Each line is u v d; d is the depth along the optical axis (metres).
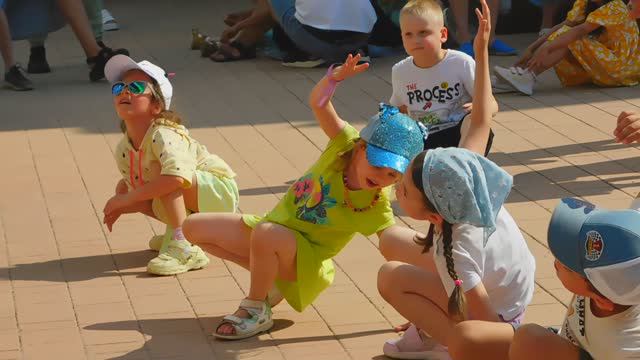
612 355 4.79
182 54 14.68
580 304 4.97
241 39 14.21
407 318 6.01
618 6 12.50
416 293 5.94
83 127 11.23
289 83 13.04
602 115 11.55
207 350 6.35
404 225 8.36
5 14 13.11
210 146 10.55
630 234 4.60
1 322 6.75
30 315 6.85
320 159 6.47
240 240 6.80
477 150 6.07
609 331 4.79
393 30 14.35
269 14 14.05
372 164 6.07
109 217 7.64
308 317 6.80
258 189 9.30
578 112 11.69
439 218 5.41
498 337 5.21
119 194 7.78
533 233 8.17
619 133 5.70
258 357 6.24
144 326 6.68
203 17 17.19
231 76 13.44
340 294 7.14
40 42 13.72
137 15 17.38
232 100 12.27
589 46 12.53
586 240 4.66
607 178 9.48
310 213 6.41
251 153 10.31
